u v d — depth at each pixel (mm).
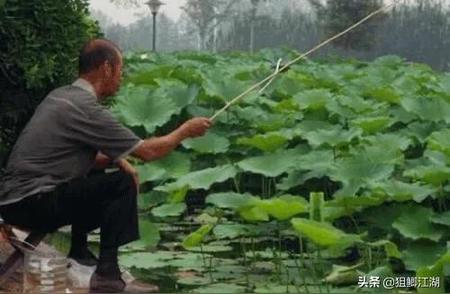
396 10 35094
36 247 6492
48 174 5840
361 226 7754
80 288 6242
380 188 7105
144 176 8773
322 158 8297
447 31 35094
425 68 19875
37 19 6586
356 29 33500
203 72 14578
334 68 17859
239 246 7805
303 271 6910
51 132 5844
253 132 10711
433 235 6844
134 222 5996
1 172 6984
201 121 6125
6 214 5922
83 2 6977
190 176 7766
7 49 6523
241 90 11344
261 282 6641
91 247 7777
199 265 7098
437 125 9969
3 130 7039
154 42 30891
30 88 6742
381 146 8602
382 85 13070
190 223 8727
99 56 5949
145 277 6875
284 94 12992
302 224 6008
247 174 9594
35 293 5988
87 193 5902
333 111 10797
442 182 7398
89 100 5883
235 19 47344
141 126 10500
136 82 13766
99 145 5875
